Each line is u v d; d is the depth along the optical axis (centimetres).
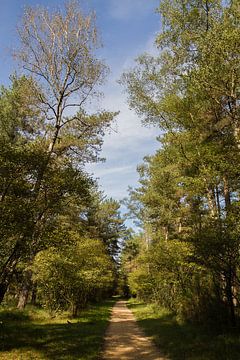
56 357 956
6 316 1734
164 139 1738
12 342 1142
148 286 3145
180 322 1677
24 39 1641
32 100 1691
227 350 928
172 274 2062
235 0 1308
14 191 1023
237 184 1423
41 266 1780
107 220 4812
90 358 969
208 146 1436
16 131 2309
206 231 1226
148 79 1769
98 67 1697
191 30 1465
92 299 3928
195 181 1513
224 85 1370
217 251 1179
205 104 1568
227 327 1245
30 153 1038
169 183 2677
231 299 1273
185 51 1521
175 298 2147
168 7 1475
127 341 1336
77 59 1670
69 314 2103
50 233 1089
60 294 1984
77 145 1834
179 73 1623
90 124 1836
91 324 1816
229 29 1259
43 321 1816
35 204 1034
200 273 1606
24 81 1697
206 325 1391
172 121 1706
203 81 1365
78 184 1103
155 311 2544
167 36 1505
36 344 1138
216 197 1753
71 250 1842
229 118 1520
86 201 1175
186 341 1191
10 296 2552
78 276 1923
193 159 1589
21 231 972
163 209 3061
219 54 1270
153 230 4031
